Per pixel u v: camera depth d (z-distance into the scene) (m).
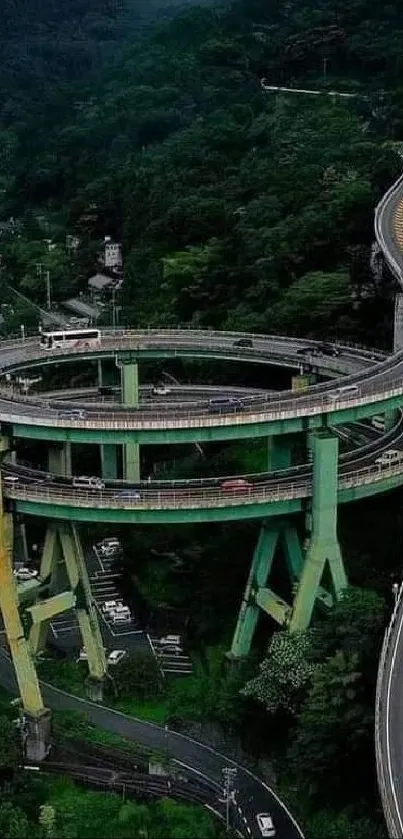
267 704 147.00
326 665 138.00
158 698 166.50
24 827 133.62
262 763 149.75
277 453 181.00
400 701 128.12
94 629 167.38
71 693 169.62
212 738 156.50
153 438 164.00
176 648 179.62
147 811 139.88
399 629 142.12
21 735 156.00
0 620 189.75
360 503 189.62
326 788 136.50
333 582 160.25
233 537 195.88
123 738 156.88
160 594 194.00
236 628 172.50
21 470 174.88
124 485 167.12
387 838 120.75
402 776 115.81
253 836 134.12
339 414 168.88
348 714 131.38
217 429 163.75
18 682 161.62
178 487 165.88
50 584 179.00
